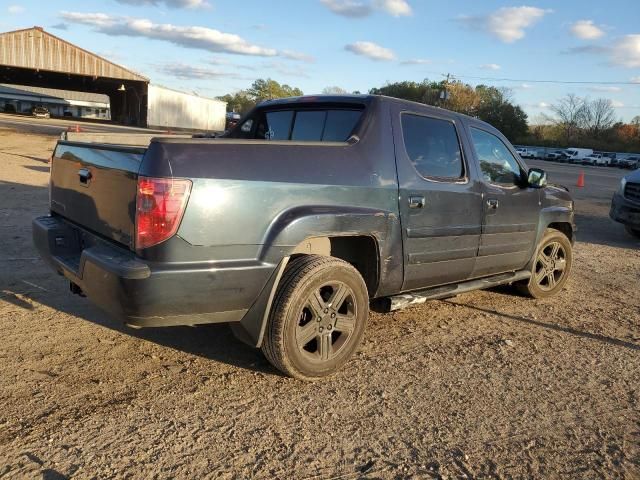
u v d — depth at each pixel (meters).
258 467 2.88
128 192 3.25
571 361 4.52
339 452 3.06
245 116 5.28
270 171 3.46
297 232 3.51
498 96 93.50
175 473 2.78
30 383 3.55
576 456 3.17
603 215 14.74
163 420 3.24
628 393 4.00
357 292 3.88
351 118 4.25
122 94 71.81
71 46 54.03
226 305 3.38
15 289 5.25
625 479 2.99
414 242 4.27
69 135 5.89
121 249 3.38
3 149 20.92
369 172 3.95
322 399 3.62
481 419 3.51
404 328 5.01
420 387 3.88
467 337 4.90
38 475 2.70
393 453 3.08
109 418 3.22
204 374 3.84
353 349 3.97
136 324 3.24
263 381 3.80
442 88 83.94
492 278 5.40
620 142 89.31
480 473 2.96
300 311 3.61
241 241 3.33
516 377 4.14
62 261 3.82
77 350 4.07
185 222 3.14
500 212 5.12
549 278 6.23
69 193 4.07
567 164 64.75
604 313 5.88
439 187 4.44
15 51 51.94
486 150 5.15
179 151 3.16
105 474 2.73
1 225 7.93
